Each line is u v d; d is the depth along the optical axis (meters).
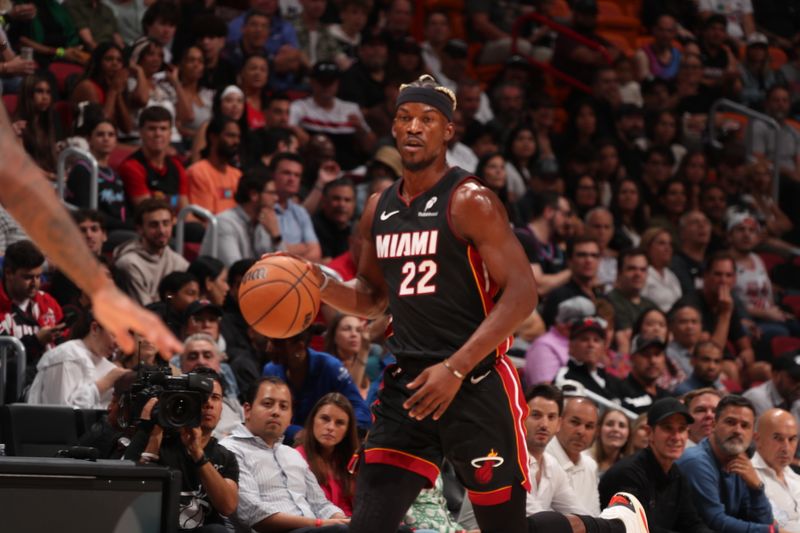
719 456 17.53
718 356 22.09
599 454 18.84
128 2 28.72
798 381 21.97
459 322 9.82
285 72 30.91
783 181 36.56
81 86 24.38
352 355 18.91
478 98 32.44
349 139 30.22
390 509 9.88
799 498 18.47
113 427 14.01
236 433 15.12
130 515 10.26
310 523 14.48
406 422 9.90
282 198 23.52
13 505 9.86
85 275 4.21
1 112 4.60
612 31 39.97
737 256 30.28
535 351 21.66
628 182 31.02
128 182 23.06
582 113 34.06
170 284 18.20
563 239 27.95
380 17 35.53
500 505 9.95
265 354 18.88
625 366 23.17
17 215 4.18
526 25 38.09
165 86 26.77
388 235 10.09
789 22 43.97
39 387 16.33
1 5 25.67
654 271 27.59
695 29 40.88
